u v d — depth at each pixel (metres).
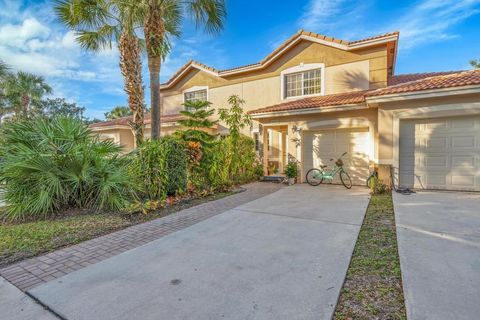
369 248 4.47
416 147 9.42
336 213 6.77
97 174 7.43
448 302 2.85
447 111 8.74
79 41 10.99
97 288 3.36
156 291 3.25
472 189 8.74
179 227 5.88
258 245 4.69
